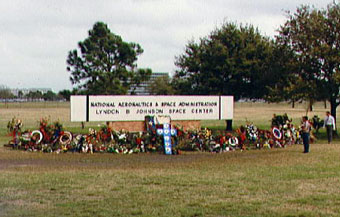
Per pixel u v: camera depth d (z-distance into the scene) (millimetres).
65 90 38781
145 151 21891
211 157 20062
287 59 33312
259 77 35375
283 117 26312
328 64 31578
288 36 33438
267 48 36281
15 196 11219
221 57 36125
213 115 25453
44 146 21469
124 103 23656
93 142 21797
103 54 37062
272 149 23547
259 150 23094
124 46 37531
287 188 12492
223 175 14633
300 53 32500
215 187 12555
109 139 22062
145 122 23578
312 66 31953
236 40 36719
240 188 12453
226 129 34938
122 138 21953
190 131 23359
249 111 82375
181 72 38094
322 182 13422
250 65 35625
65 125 42375
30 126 39625
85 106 23125
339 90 31734
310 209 10172
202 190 12141
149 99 24109
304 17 32750
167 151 21453
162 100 24328
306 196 11477
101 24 37562
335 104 33250
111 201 10789
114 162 18094
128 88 37625
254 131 24141
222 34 37031
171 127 22828
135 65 38531
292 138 26031
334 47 31859
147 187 12477
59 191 11875
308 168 16281
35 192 11719
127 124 23781
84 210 9938
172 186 12648
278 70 33625
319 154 20828
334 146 25047
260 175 14672
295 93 31188
